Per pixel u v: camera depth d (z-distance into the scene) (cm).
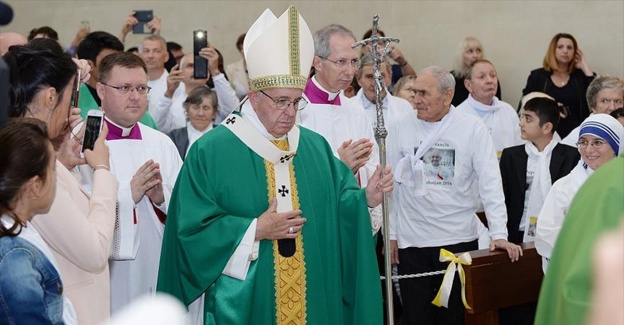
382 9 895
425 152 512
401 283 527
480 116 663
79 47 545
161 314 175
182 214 357
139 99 418
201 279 355
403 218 522
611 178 232
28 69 289
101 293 306
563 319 221
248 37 372
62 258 293
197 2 967
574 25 821
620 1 805
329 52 468
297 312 364
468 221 517
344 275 381
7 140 243
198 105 620
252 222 354
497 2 849
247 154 367
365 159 410
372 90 596
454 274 480
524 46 839
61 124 301
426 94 503
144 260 411
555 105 542
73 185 305
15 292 235
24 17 1040
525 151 552
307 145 382
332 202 378
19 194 245
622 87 605
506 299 489
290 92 359
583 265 221
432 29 876
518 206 550
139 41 991
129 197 389
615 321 173
